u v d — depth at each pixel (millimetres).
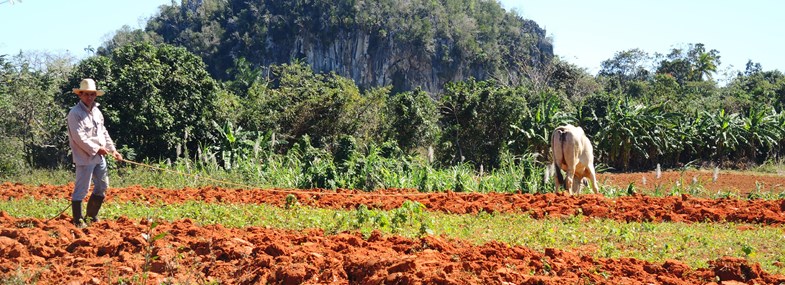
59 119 24359
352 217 9789
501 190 17547
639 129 28500
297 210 10516
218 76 91688
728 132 30578
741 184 23203
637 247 8508
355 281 6344
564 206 11492
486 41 97562
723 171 28719
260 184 17656
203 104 24562
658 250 8320
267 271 6398
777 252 8398
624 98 31719
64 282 6164
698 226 10344
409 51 94375
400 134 28641
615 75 65312
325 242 7480
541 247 8344
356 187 17375
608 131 28281
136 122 22453
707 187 22078
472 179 17922
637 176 25672
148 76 22922
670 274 6902
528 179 17922
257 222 9492
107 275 6301
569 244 8703
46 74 29297
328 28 95375
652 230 9711
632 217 10914
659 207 11820
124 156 21547
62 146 24422
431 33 94688
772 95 48750
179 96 23797
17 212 10078
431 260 6672
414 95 29703
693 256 8086
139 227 8234
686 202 12438
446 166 27719
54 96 25422
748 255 7980
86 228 8062
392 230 8883
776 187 22500
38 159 24297
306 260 6641
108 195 11961
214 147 21797
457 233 9133
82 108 8883
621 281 6441
